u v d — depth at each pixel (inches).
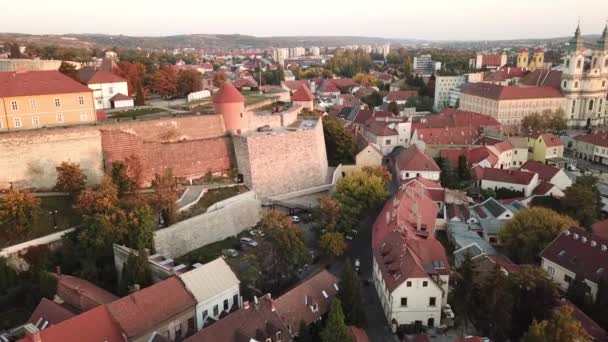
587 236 3265.3
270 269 3174.2
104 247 3100.4
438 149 6136.8
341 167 5364.2
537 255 3597.4
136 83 5821.9
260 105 6112.2
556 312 2379.4
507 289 2716.5
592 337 2450.8
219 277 2778.1
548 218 3681.1
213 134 4618.6
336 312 2379.4
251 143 4402.1
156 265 2935.5
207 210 3818.9
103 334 2223.2
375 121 7096.5
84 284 2751.0
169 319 2456.9
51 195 3570.4
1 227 3048.7
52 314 2421.3
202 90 6761.8
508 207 4520.2
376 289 3292.3
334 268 3558.1
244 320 2370.8
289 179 4722.0
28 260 3068.4
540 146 6304.1
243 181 4471.0
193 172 4323.3
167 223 3503.9
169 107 5438.0
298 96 6382.9
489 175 5216.5
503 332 2630.4
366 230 4256.9
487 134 6525.6
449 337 2768.2
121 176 3651.6
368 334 2815.0
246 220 4092.0
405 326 2842.0
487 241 4052.7
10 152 3540.8
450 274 3014.3
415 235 3267.7
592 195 4471.0
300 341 2498.8
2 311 2760.8
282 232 3196.4
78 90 4195.4
